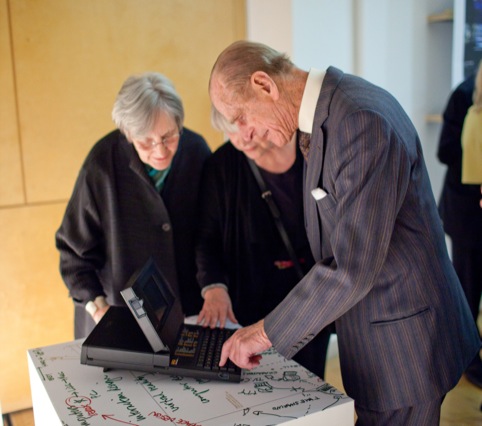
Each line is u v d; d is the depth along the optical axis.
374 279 1.23
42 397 1.41
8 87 2.42
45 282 2.64
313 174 1.35
